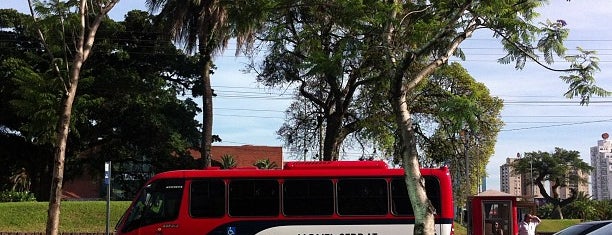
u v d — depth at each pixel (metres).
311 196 15.44
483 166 40.81
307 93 30.27
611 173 97.88
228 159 55.34
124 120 41.34
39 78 16.83
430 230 9.86
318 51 12.56
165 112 43.06
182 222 15.23
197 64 41.09
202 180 15.49
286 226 15.23
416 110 30.31
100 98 39.00
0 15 39.72
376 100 26.47
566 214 65.06
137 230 15.29
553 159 76.69
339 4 12.25
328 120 29.89
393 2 11.41
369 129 29.41
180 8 29.75
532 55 11.45
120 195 53.88
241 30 13.80
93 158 43.56
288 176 15.51
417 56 10.43
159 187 15.52
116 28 39.69
